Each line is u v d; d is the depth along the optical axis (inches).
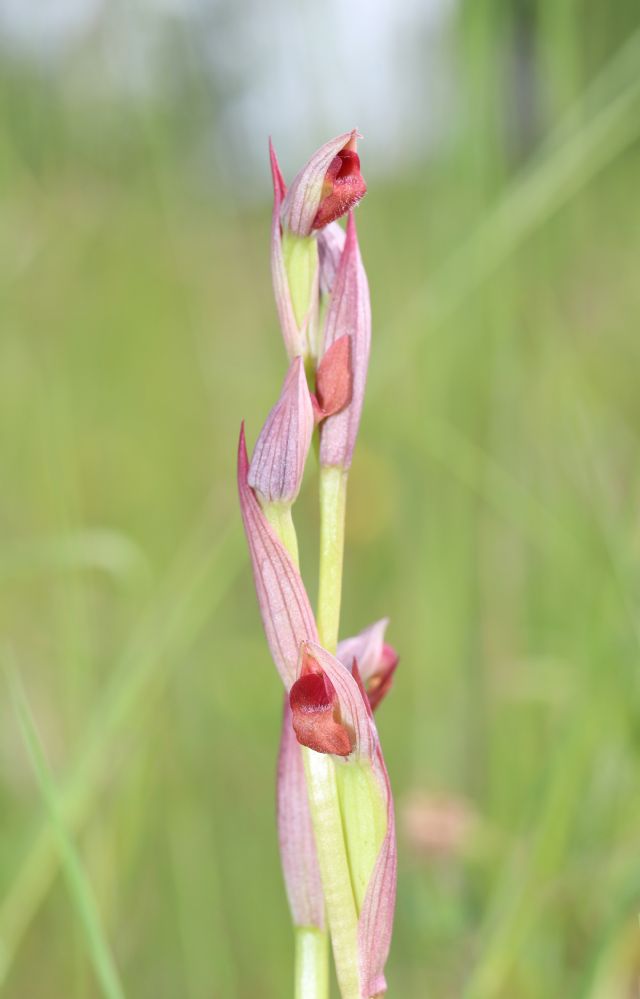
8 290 34.3
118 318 39.5
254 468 15.3
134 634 22.9
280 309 15.5
